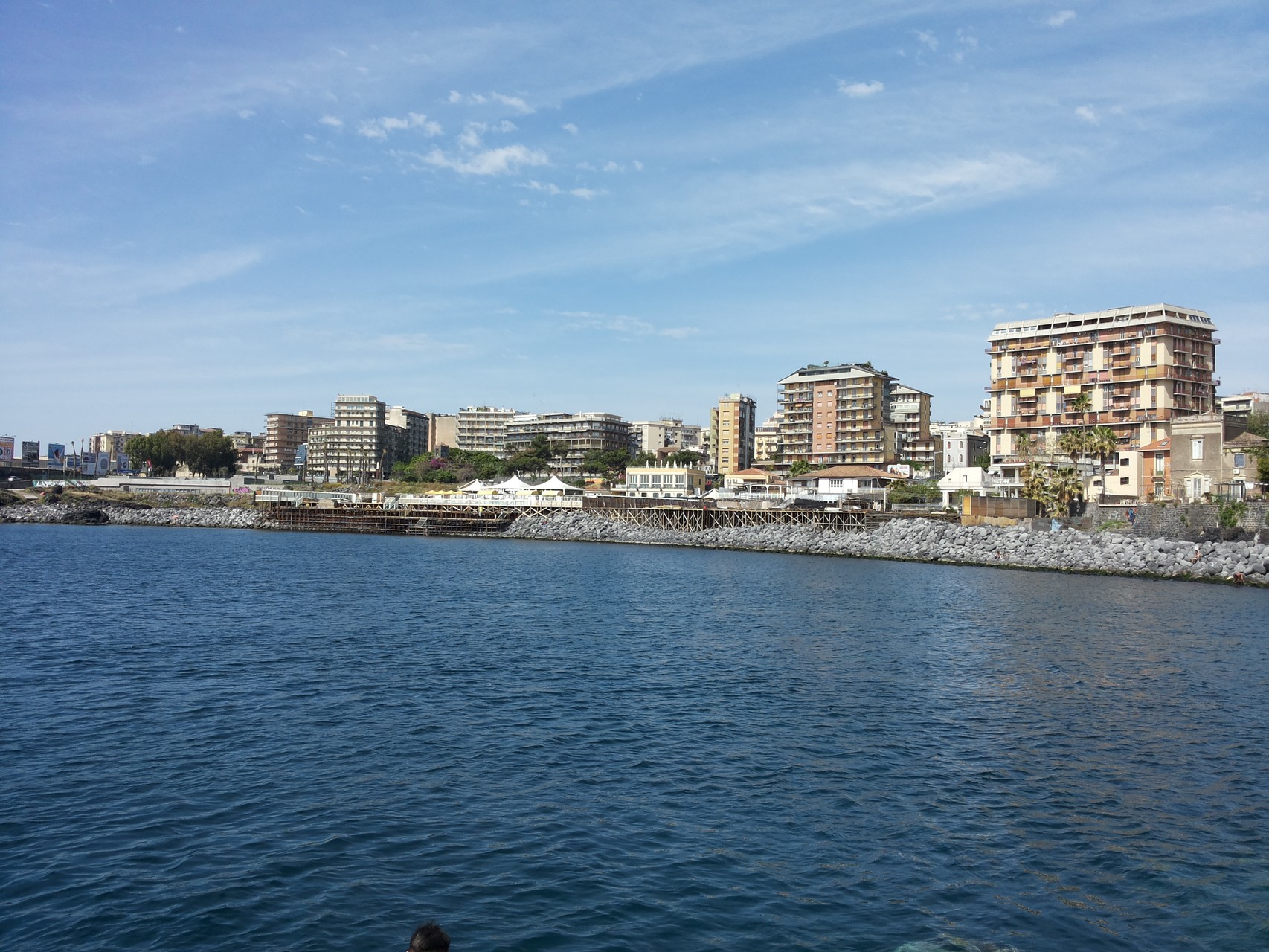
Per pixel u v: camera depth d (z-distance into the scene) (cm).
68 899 1816
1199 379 16825
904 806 2412
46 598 6569
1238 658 4712
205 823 2219
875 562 11875
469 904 1827
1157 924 1784
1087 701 3653
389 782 2536
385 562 10506
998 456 18262
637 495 17712
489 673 4028
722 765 2744
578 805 2384
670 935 1722
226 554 11431
